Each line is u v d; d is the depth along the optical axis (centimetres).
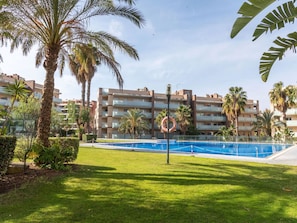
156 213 398
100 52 1014
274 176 752
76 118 3975
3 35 944
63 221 358
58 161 818
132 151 1700
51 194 509
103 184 609
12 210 405
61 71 1324
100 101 5403
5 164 589
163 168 891
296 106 4097
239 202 465
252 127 5622
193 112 5872
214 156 1358
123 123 5009
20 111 1981
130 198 484
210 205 445
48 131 884
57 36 898
